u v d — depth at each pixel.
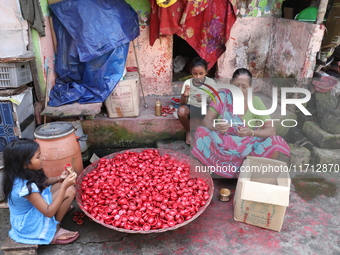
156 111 3.83
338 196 3.03
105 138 3.80
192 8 3.84
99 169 3.00
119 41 3.54
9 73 2.89
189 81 3.31
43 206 2.14
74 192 2.40
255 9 4.29
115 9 3.59
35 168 2.15
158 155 3.26
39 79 3.43
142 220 2.31
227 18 4.00
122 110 3.69
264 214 2.49
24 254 2.26
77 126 3.40
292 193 3.06
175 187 2.72
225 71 4.61
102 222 2.27
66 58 3.71
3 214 2.77
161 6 3.54
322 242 2.43
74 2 3.49
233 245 2.39
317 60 4.00
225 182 3.28
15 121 3.00
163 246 2.38
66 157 2.82
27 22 3.12
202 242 2.41
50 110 3.34
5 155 2.04
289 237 2.48
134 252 2.31
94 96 3.58
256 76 4.75
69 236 2.39
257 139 2.95
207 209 2.82
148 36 4.23
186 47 6.11
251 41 4.48
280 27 4.23
